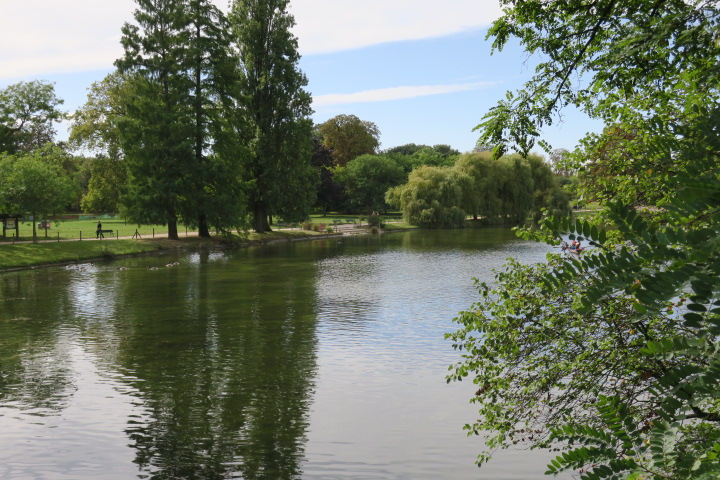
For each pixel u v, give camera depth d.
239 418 13.46
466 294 28.31
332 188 102.44
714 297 1.62
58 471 10.93
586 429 2.36
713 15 3.71
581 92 6.16
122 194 51.53
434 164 132.00
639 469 2.01
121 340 20.34
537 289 6.91
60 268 39.62
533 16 6.30
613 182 6.28
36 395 14.98
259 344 19.66
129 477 10.73
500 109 6.35
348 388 15.30
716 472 1.88
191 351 18.91
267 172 58.75
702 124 2.21
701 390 1.85
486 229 72.38
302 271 37.47
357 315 23.97
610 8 5.63
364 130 123.88
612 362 6.32
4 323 23.05
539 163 77.25
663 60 5.25
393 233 70.12
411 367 16.91
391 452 11.58
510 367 7.36
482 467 10.78
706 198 1.74
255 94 58.50
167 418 13.49
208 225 55.94
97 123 62.84
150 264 41.81
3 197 44.38
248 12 58.78
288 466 11.12
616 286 1.83
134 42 49.84
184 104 50.66
